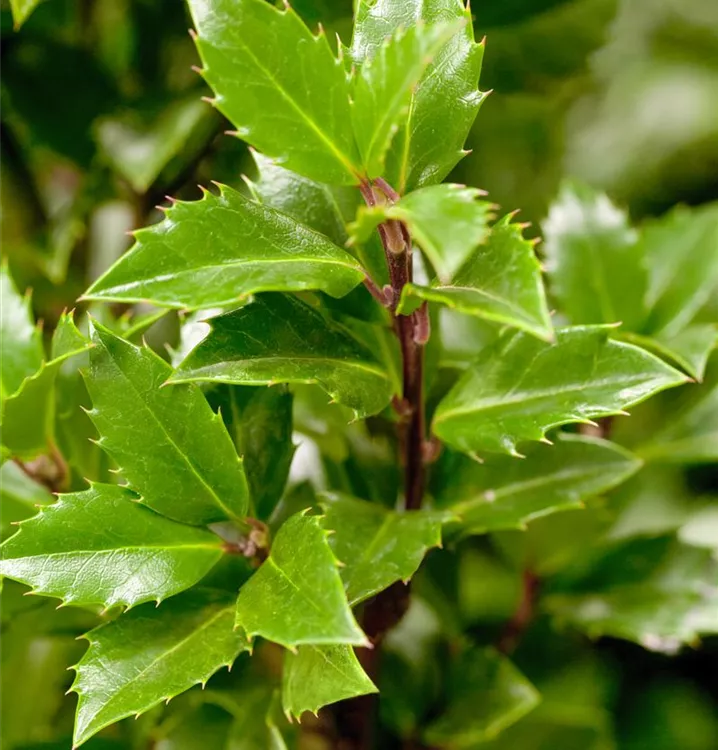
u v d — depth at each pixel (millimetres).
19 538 503
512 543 587
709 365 601
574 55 638
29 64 608
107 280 491
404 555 516
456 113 510
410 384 522
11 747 563
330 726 555
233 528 548
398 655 588
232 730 551
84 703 499
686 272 597
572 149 1055
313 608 486
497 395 521
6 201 634
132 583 506
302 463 582
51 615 557
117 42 625
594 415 509
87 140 612
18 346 538
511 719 565
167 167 617
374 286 509
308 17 580
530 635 617
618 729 699
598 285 584
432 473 549
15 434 531
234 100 494
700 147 1069
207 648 505
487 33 612
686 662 730
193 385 507
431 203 476
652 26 1131
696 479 730
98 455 551
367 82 490
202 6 491
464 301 485
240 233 499
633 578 585
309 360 508
